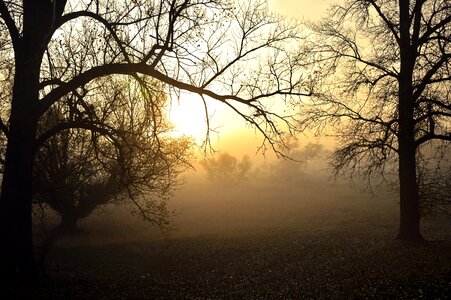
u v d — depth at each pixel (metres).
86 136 17.00
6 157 11.25
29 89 11.22
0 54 12.78
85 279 13.28
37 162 16.28
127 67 11.42
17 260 11.07
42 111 11.34
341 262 15.91
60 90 11.34
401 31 19.75
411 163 19.69
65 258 18.94
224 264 18.28
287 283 13.38
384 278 11.84
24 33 11.32
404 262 13.95
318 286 12.25
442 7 18.33
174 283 14.12
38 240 24.36
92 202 26.36
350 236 23.89
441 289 10.03
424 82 18.16
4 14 10.95
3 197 11.09
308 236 25.16
